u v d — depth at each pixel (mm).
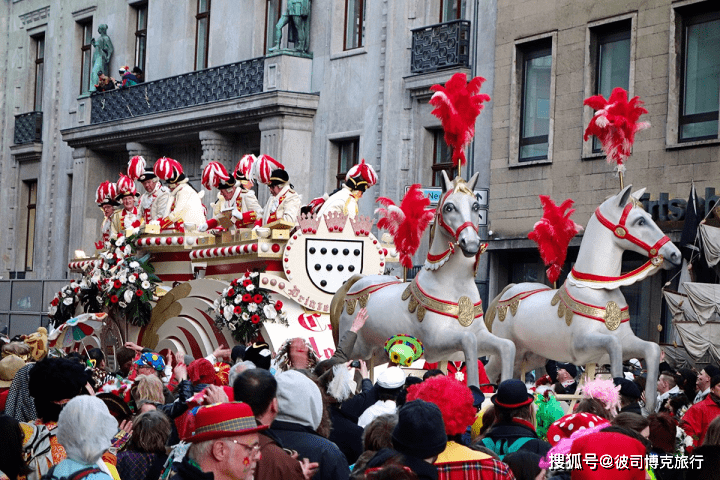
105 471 5129
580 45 19938
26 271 40500
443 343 9703
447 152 24078
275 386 5324
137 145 33031
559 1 20391
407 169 24766
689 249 16328
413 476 4047
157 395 7965
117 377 9578
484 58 22250
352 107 26328
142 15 35062
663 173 18141
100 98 34469
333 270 13156
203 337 13914
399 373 7262
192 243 14953
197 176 31875
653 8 18562
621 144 9836
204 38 32094
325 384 7246
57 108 38562
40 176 39375
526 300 10180
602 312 9492
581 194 19703
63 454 6020
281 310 12945
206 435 4559
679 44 18266
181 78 30844
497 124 21688
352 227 13305
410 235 10430
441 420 4820
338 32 27047
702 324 14539
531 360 10562
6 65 42000
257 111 27625
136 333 15750
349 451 6777
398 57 24984
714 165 17297
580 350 9531
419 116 24562
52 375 6070
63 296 16891
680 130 18219
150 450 6344
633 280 9523
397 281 10719
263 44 29641
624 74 19391
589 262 9648
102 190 18250
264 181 14453
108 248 16891
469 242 9180
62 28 38594
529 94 21344
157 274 15852
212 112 28984
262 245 12984
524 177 20938
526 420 6379
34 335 12727
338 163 27062
